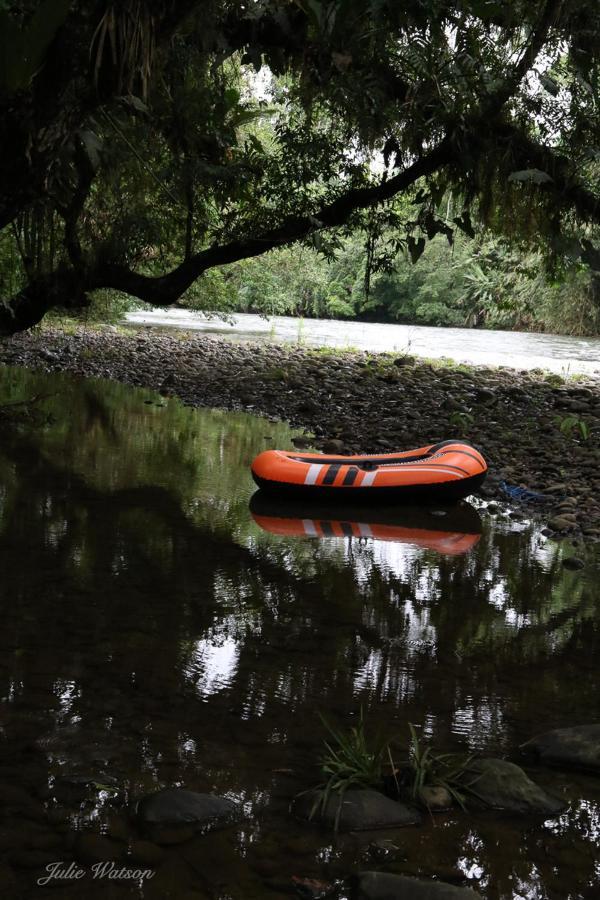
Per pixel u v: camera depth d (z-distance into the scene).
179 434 7.49
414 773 2.21
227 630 3.27
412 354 15.52
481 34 7.41
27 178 4.88
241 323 21.64
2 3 4.45
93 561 3.99
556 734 2.44
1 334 8.74
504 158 8.29
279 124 9.27
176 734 2.44
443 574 4.15
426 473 5.44
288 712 2.62
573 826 2.07
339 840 1.97
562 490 5.86
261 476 5.50
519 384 11.01
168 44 6.44
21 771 2.20
